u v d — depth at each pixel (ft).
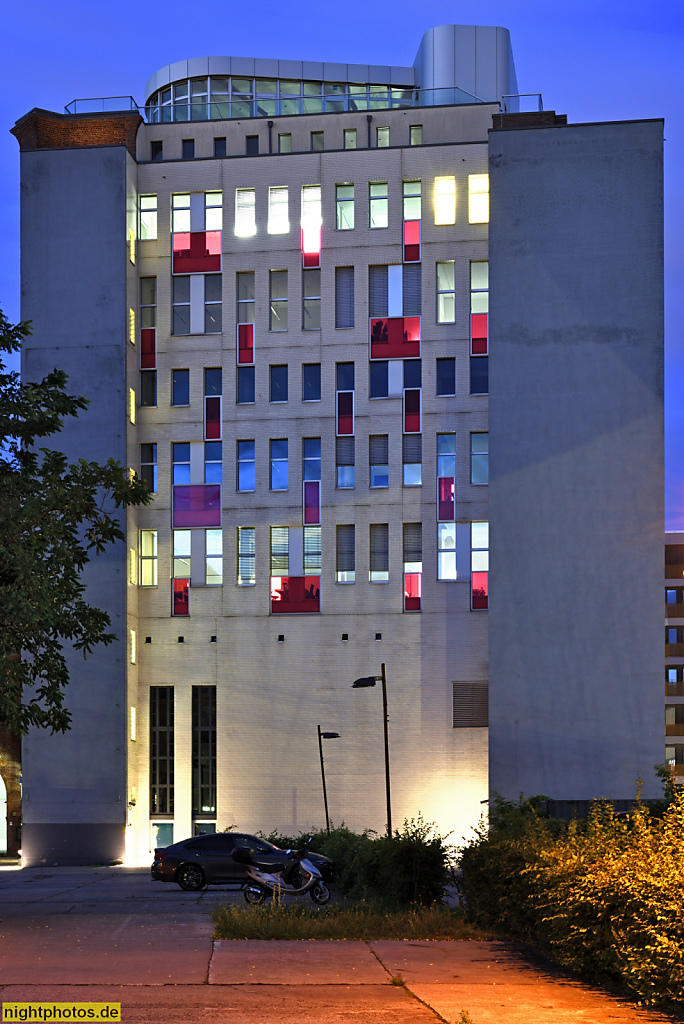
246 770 167.02
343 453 172.65
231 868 100.78
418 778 163.43
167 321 178.60
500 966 43.47
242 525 173.06
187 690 170.50
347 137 182.29
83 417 171.22
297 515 171.83
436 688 165.37
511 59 208.85
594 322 165.17
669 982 34.22
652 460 162.30
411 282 174.70
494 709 159.53
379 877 73.92
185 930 55.52
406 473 170.91
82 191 175.83
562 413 164.14
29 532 77.71
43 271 175.11
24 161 177.27
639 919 36.11
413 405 172.04
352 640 168.14
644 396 163.43
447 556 168.55
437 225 174.60
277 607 170.40
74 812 164.25
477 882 59.11
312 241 176.86
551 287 166.40
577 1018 32.96
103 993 35.68
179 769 168.66
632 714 157.58
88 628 82.02
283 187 178.70
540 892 47.29
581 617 160.15
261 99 186.70
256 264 177.68
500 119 176.24
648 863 38.17
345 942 50.70
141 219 181.16
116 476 85.05
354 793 164.35
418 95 184.96
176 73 203.92
